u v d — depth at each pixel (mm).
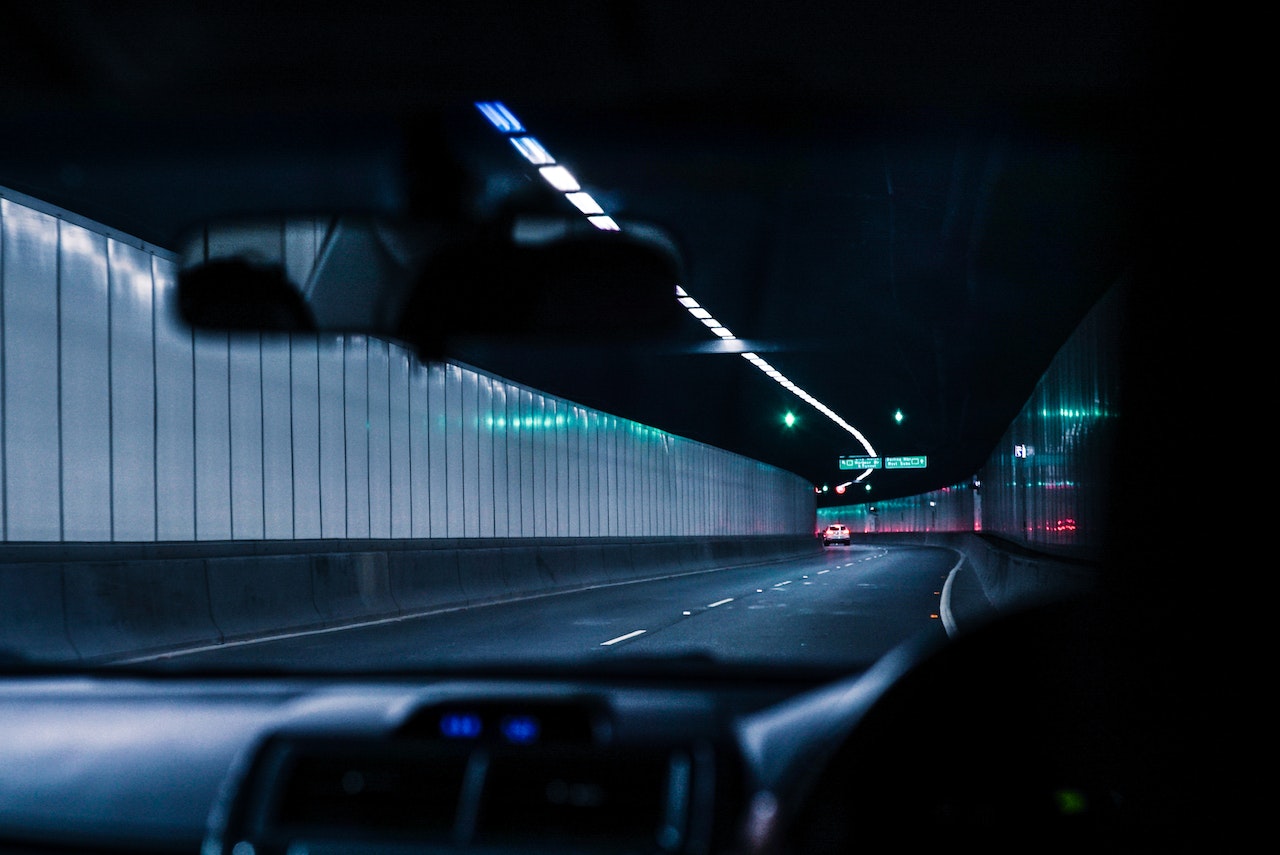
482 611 22781
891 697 2686
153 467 16797
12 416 14086
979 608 20703
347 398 22844
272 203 15445
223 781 2994
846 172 15094
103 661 13906
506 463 31500
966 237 18281
